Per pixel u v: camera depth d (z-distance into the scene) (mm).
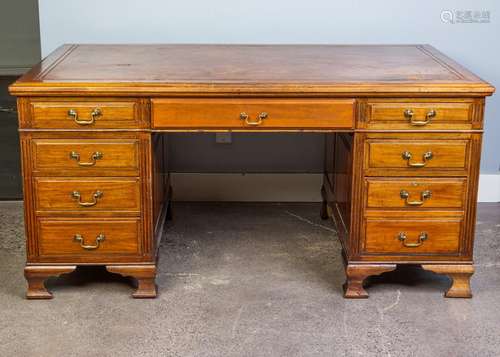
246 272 3365
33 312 3023
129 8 3932
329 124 2980
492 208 4125
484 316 3004
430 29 3988
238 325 2924
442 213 3064
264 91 2930
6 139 4801
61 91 2908
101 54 3520
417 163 3008
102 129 2963
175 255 3527
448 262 3119
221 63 3328
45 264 3096
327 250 3605
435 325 2934
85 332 2877
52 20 3932
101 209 3045
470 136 2988
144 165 3010
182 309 3045
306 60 3410
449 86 2928
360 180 3029
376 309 3053
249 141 4129
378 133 2984
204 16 3953
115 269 3098
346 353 2738
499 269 3408
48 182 3012
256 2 3934
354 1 3938
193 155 4145
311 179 4176
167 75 3068
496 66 4043
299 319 2971
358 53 3592
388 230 3078
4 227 3867
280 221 3947
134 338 2834
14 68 5496
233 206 4141
